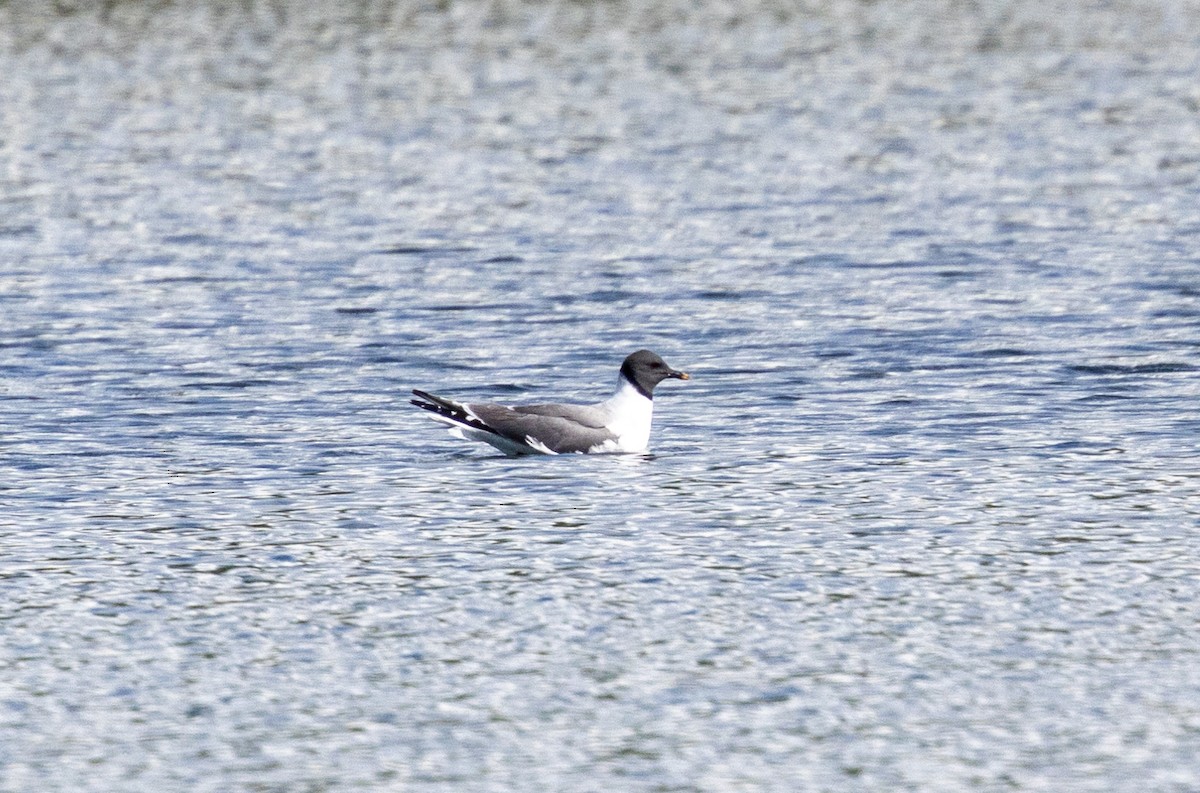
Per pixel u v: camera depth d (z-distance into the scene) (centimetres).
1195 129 4456
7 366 2523
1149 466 1983
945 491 1894
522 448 2058
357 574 1636
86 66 5338
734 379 2456
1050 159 4125
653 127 4538
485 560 1673
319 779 1230
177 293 2992
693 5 6494
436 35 5866
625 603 1555
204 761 1257
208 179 3950
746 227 3494
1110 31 6062
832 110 4750
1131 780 1224
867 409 2277
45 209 3653
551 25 6081
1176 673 1396
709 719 1320
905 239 3378
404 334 2725
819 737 1291
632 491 1906
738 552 1692
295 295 2984
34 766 1249
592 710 1336
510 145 4319
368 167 4081
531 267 3183
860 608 1541
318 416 2264
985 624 1502
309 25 6028
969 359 2541
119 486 1939
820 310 2862
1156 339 2642
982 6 6581
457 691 1373
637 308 2892
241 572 1644
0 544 1727
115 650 1455
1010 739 1286
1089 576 1617
